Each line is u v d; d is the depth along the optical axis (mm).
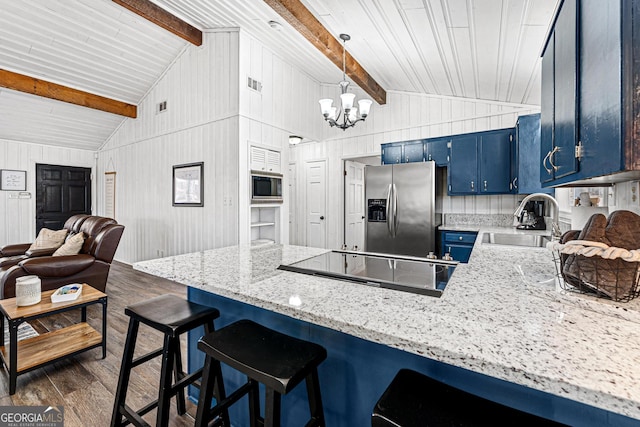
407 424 699
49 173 6078
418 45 2738
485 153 3854
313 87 5199
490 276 1298
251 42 4059
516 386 835
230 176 4051
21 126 5352
